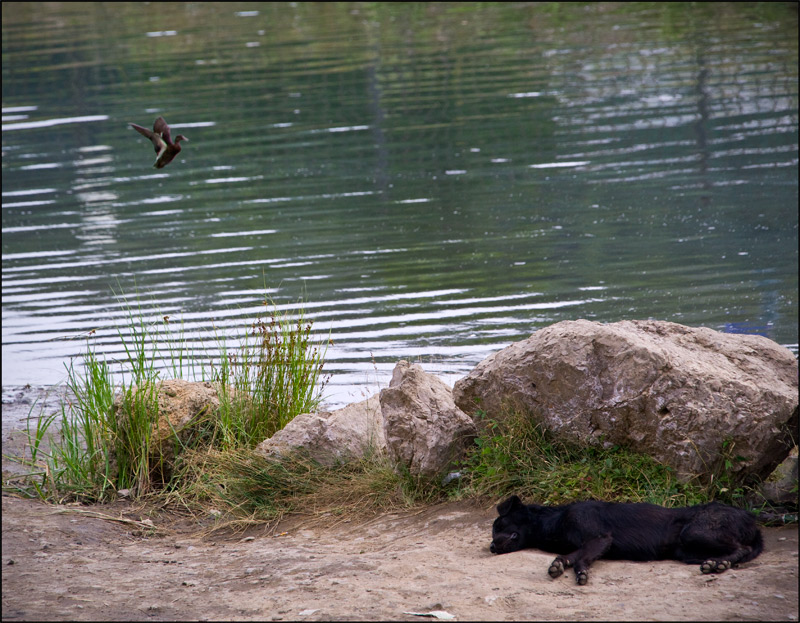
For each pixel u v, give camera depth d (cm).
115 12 8888
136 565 1051
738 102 5078
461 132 4816
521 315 2378
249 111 5462
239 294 2655
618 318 2333
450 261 2919
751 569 877
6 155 4841
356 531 1171
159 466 1470
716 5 7981
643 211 3416
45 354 2223
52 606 885
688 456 1085
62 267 3052
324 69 6381
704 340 1229
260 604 869
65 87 6284
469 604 828
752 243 2962
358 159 4441
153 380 1543
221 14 8494
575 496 1096
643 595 828
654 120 4838
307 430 1412
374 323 2355
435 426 1239
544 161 4228
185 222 3569
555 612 796
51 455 1573
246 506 1322
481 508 1143
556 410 1179
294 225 3450
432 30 7512
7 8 9244
